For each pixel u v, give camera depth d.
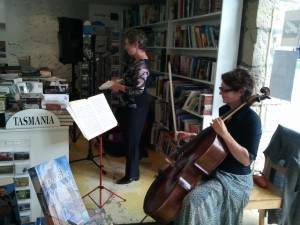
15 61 5.01
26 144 1.87
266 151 2.08
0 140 1.82
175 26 3.39
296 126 2.55
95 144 3.83
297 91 2.17
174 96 3.04
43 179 1.39
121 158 3.48
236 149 1.61
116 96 3.41
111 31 5.17
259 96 1.67
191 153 1.80
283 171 1.93
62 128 1.92
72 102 1.88
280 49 2.35
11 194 1.65
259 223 2.09
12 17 4.84
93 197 2.54
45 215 1.36
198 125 2.74
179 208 1.68
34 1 4.91
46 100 2.10
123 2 4.92
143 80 2.52
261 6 2.29
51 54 5.20
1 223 1.49
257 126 1.67
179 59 3.25
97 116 1.94
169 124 3.35
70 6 5.12
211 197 1.65
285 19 2.19
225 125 1.72
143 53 2.58
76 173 3.00
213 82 2.57
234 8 2.41
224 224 1.73
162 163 3.36
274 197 1.87
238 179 1.73
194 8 2.87
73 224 1.43
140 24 4.37
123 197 2.57
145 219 2.25
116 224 2.17
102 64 5.18
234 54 2.51
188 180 1.69
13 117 1.80
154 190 1.81
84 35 5.04
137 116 2.63
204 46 2.72
